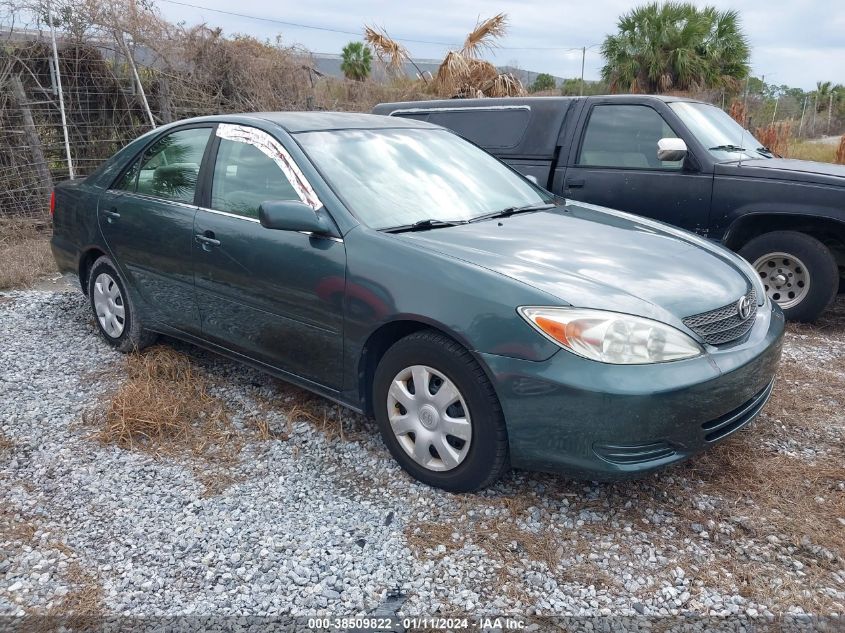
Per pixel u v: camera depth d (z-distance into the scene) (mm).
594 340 2717
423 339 3045
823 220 5355
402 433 3246
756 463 3418
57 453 3533
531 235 3443
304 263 3406
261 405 4035
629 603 2527
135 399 3885
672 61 17906
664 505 3088
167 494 3201
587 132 6215
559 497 3137
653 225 3957
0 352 4805
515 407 2812
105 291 4809
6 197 9094
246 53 11812
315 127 3875
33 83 9570
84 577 2662
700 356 2850
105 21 9906
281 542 2855
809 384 4422
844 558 2750
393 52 15539
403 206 3566
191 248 3973
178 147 4297
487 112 6801
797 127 25578
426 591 2584
